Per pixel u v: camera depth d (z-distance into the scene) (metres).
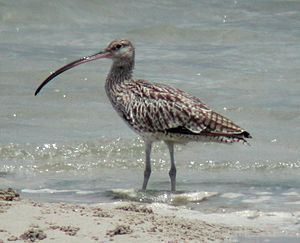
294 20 35.38
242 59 30.62
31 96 26.72
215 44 32.84
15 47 31.62
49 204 16.42
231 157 22.25
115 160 22.08
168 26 33.78
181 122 19.50
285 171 21.23
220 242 14.72
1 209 15.61
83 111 25.70
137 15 35.59
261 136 23.73
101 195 18.81
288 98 26.56
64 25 34.47
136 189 19.23
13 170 21.14
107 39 32.84
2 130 23.86
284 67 29.59
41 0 34.88
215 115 19.52
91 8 35.31
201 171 21.38
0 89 27.22
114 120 25.11
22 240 14.13
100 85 27.94
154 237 14.53
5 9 34.34
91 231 14.65
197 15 35.72
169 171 19.55
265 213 17.03
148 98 19.88
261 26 34.47
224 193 19.03
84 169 21.45
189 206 18.03
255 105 25.84
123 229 14.64
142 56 31.02
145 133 19.91
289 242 15.00
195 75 28.72
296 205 17.95
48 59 30.14
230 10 36.41
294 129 24.28
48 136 23.44
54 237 14.30
